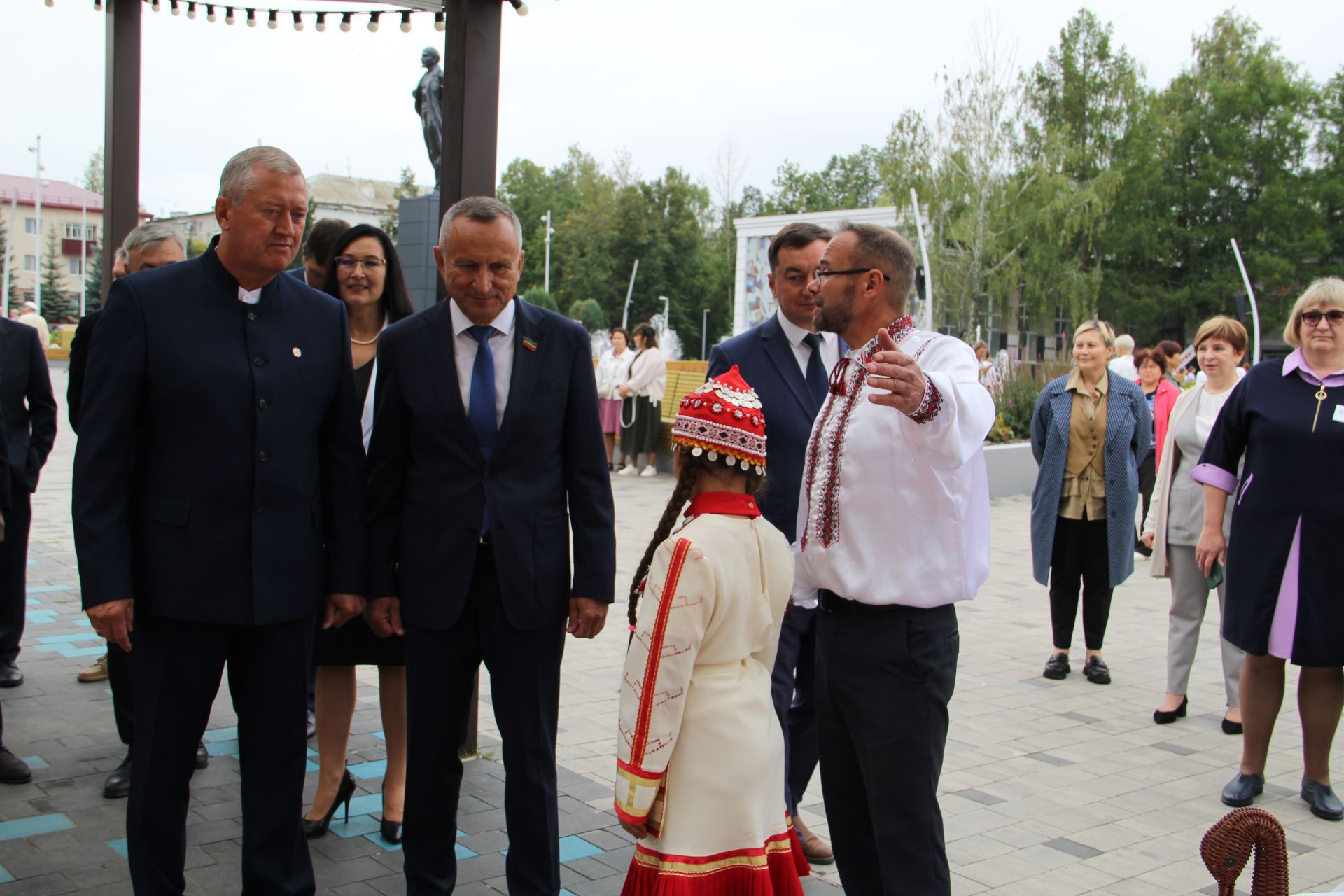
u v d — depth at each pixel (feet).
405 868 10.83
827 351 13.21
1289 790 15.56
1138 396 21.06
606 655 21.40
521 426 10.64
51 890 11.09
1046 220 132.05
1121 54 165.07
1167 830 13.98
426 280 34.63
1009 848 13.28
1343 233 169.78
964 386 8.68
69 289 244.22
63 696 17.48
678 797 8.17
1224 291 163.94
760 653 8.85
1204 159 171.83
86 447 9.33
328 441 10.68
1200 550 15.99
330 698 12.86
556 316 11.25
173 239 14.24
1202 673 22.06
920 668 9.08
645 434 49.78
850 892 9.95
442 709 10.68
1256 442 14.76
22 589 17.99
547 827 10.55
